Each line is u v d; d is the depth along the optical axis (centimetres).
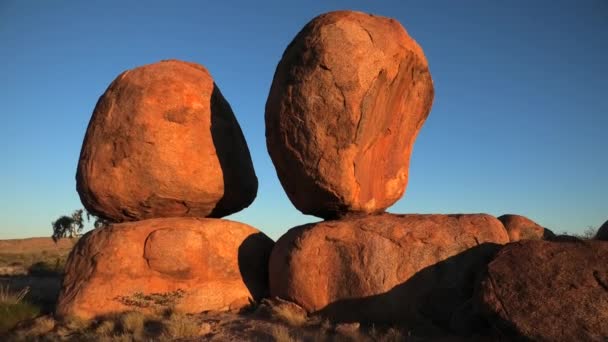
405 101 1058
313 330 863
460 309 838
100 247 1060
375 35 971
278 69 1036
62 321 999
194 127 1138
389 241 917
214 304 1043
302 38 994
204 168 1130
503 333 736
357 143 952
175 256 1045
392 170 1066
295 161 974
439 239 906
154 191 1102
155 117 1110
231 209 1226
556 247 783
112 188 1102
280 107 980
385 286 895
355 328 842
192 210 1163
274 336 811
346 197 963
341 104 934
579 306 695
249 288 1098
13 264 3048
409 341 797
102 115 1147
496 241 908
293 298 973
